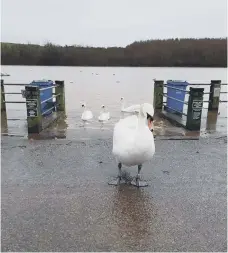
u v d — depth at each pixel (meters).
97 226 2.72
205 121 7.41
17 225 2.72
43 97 7.67
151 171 4.04
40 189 3.45
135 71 52.06
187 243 2.50
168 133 6.02
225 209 3.06
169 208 3.06
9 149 4.87
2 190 3.41
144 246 2.45
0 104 8.24
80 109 10.57
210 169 4.15
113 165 4.22
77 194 3.34
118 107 11.73
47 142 5.29
